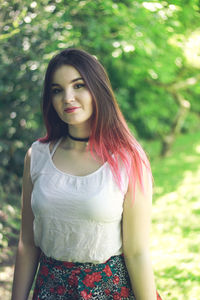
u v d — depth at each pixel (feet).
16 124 17.12
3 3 12.75
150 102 32.50
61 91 5.21
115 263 5.28
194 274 11.75
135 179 5.08
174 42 22.22
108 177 5.00
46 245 5.26
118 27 19.13
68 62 5.11
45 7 14.57
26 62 15.39
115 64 24.61
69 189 5.01
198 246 14.08
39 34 15.10
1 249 14.08
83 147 5.37
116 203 4.97
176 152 36.47
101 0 17.19
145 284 5.24
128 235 5.21
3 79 16.14
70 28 16.42
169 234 15.65
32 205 5.25
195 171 27.73
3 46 14.46
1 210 14.88
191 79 30.66
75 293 5.24
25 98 16.66
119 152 5.11
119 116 5.39
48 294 5.38
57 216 5.01
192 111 43.88
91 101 5.18
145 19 18.81
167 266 12.59
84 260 5.15
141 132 36.70
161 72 26.37
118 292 5.29
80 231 4.99
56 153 5.48
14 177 16.92
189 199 20.66
